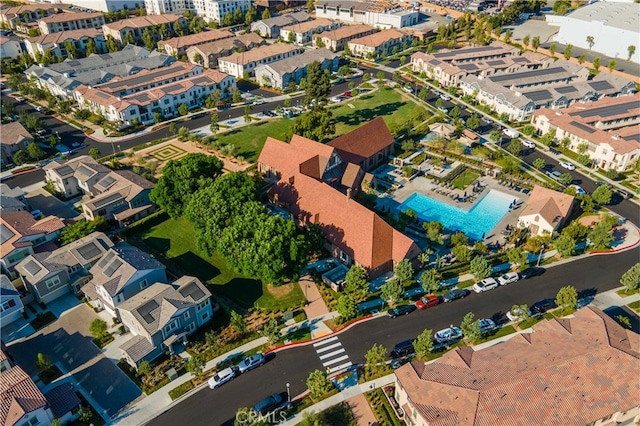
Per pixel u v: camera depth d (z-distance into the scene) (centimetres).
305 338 8394
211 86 18800
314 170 11856
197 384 7619
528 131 15875
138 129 16462
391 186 13075
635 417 6794
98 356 8138
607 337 7188
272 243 8638
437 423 6103
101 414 7169
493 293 9319
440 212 11981
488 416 6162
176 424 7006
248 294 9425
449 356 7225
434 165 13962
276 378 7694
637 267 8938
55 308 9169
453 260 10188
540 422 6184
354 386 7512
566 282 9531
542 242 10294
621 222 11394
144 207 11812
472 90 18988
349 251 9844
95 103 17162
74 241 10038
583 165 14000
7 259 9650
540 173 13538
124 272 8800
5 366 7625
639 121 16150
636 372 6725
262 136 15900
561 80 19188
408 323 8669
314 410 7125
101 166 13000
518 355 7100
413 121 16862
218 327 8656
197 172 11088
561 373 6638
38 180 13538
